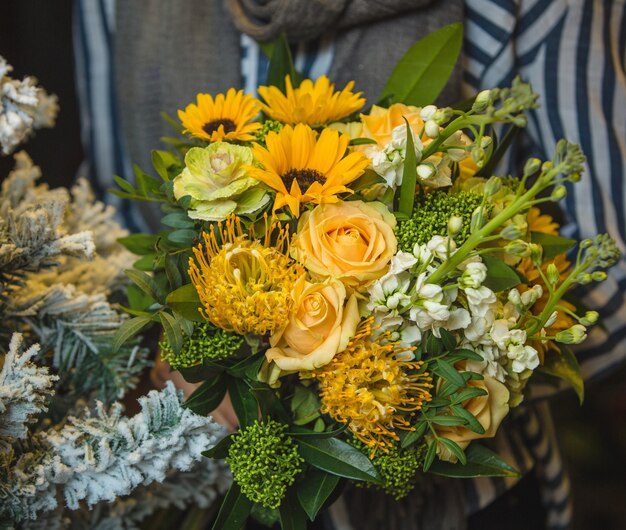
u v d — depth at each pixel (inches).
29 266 26.0
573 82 32.9
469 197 24.0
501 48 33.5
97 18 42.8
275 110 26.7
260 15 33.6
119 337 23.2
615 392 59.4
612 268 33.3
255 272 23.0
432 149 23.5
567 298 28.5
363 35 33.5
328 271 22.3
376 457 23.7
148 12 38.2
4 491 23.6
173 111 37.5
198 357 23.7
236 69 36.1
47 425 27.8
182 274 24.3
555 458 39.1
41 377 22.9
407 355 22.9
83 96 44.6
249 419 23.8
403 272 22.7
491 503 38.4
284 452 23.5
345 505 34.1
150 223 41.8
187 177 24.1
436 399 23.3
